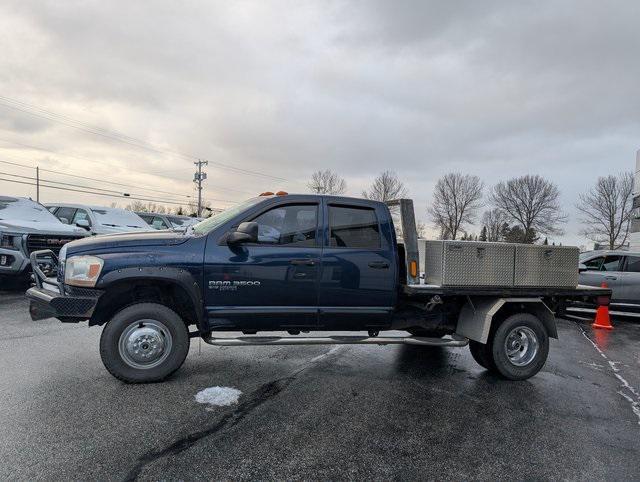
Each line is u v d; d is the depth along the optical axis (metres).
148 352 4.36
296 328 4.79
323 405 4.07
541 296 5.31
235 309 4.51
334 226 4.82
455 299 5.46
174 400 4.00
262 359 5.41
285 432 3.49
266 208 4.69
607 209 70.88
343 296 4.75
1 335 6.00
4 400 3.86
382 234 4.94
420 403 4.23
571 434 3.69
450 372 5.28
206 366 5.04
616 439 3.63
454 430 3.67
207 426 3.53
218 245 4.49
